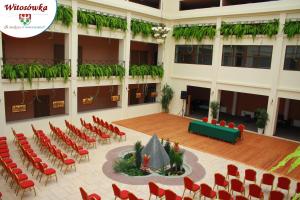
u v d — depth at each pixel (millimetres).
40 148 11172
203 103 21891
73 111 14227
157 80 18688
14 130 11539
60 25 12969
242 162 10953
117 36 15648
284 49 13992
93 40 17203
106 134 12773
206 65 17062
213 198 7477
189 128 14711
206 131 14016
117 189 7012
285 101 18359
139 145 10070
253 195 7520
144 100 20516
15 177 7391
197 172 9719
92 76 14625
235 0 17422
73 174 9086
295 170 10352
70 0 13219
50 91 15461
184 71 18250
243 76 15562
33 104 14930
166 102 19000
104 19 14484
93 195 6969
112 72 15578
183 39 18016
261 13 14547
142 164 9703
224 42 16094
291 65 14039
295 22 13406
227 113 20875
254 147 12914
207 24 16875
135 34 16453
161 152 9805
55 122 13547
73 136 12938
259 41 14766
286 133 15852
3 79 11367
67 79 13484
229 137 13227
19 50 13891
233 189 7844
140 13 16656
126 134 13945
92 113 15156
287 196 8328
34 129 11773
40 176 8805
